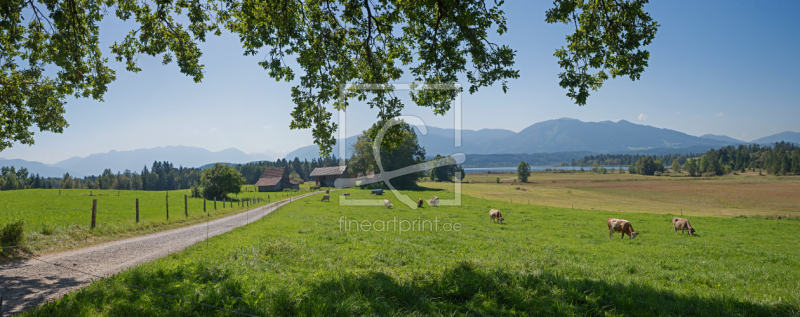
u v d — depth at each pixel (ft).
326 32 40.70
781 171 593.83
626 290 25.77
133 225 68.54
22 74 47.32
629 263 41.83
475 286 25.58
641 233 87.61
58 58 37.37
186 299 21.52
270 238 53.31
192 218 94.22
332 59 41.68
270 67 38.27
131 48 42.39
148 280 25.45
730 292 27.96
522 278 27.20
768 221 118.42
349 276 29.01
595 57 34.60
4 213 89.40
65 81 40.96
